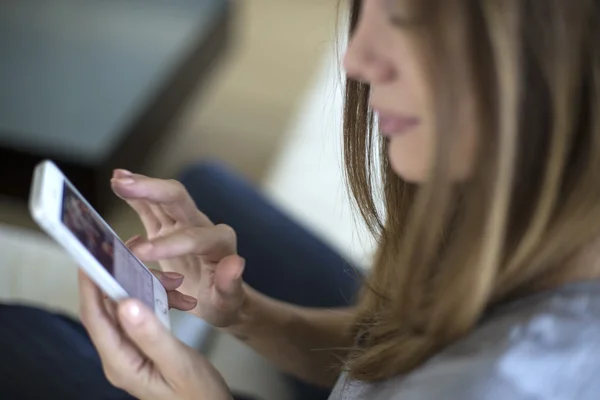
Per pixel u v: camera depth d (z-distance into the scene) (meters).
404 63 0.41
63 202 0.48
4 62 1.60
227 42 2.07
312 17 2.52
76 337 0.85
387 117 0.45
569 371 0.42
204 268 0.70
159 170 1.77
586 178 0.40
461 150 0.40
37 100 1.49
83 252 0.46
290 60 2.27
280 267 0.96
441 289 0.45
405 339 0.51
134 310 0.48
